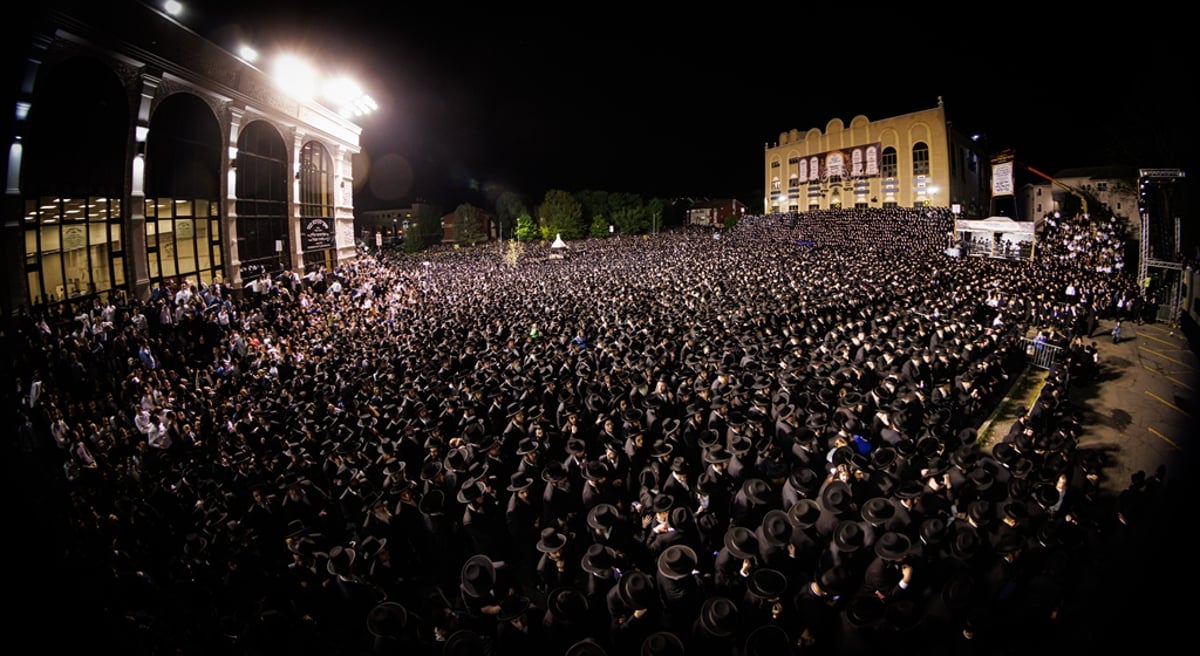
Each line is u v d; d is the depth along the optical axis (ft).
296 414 45.93
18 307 48.75
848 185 226.79
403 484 31.17
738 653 19.80
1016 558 23.20
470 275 150.10
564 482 30.73
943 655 20.61
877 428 35.81
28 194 57.88
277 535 32.24
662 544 25.90
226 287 84.79
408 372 52.39
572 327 68.13
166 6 68.44
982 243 126.31
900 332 55.88
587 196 357.41
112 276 68.59
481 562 24.08
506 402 44.16
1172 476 21.61
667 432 36.37
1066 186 172.65
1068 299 80.64
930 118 198.80
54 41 55.52
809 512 25.03
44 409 40.73
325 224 123.75
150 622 23.02
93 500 35.09
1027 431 35.78
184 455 43.62
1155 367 59.93
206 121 84.94
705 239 223.71
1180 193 97.76
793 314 68.44
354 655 24.82
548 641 22.07
